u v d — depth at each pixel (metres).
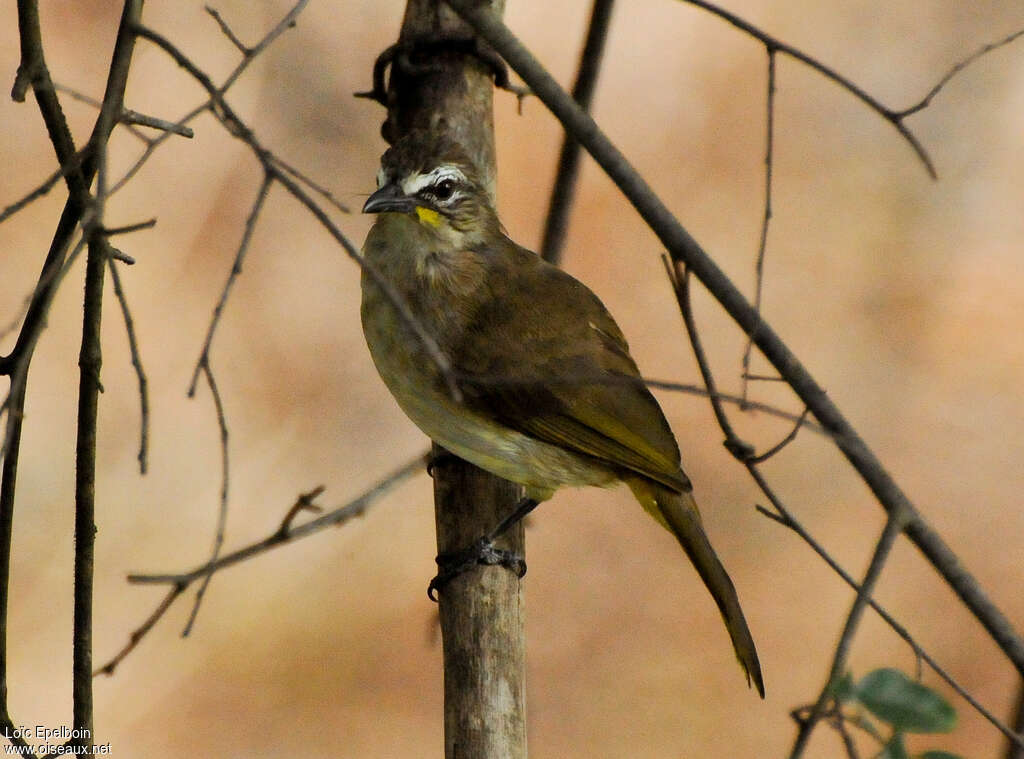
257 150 4.55
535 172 15.31
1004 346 15.11
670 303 14.99
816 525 13.91
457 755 6.90
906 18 17.33
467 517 7.59
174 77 14.40
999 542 13.81
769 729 12.60
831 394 14.70
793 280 15.40
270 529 12.66
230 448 13.09
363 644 12.53
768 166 5.69
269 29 14.94
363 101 15.06
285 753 11.82
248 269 14.01
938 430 14.57
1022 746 4.96
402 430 13.63
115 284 4.91
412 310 7.93
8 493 5.80
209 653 12.28
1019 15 17.39
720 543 13.86
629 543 13.96
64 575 11.95
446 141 7.93
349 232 14.45
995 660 13.07
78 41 14.43
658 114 16.11
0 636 5.79
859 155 16.42
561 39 16.16
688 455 14.32
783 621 13.38
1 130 13.86
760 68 16.61
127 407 12.91
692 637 13.25
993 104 16.72
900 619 13.42
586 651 13.09
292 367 13.70
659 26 16.72
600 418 7.93
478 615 7.19
